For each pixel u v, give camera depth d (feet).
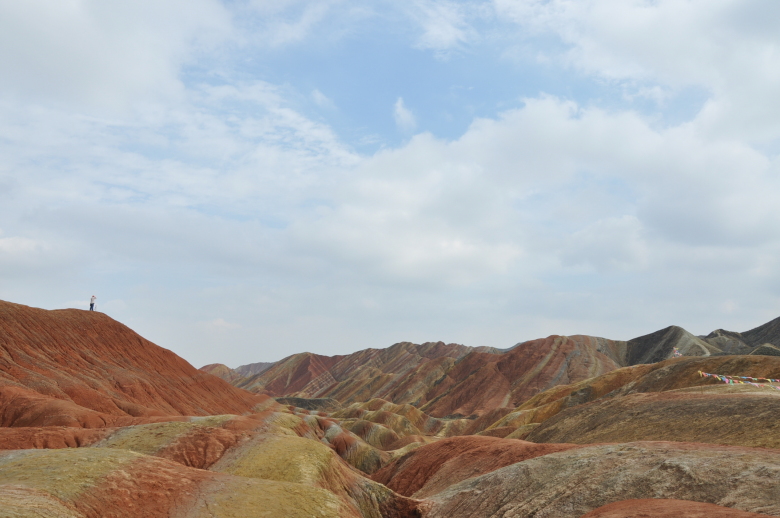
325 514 96.17
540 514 116.47
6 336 268.82
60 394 239.30
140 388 277.85
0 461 95.09
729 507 84.23
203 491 91.61
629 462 120.26
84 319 327.06
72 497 77.97
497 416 546.26
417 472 232.73
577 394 409.28
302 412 435.12
